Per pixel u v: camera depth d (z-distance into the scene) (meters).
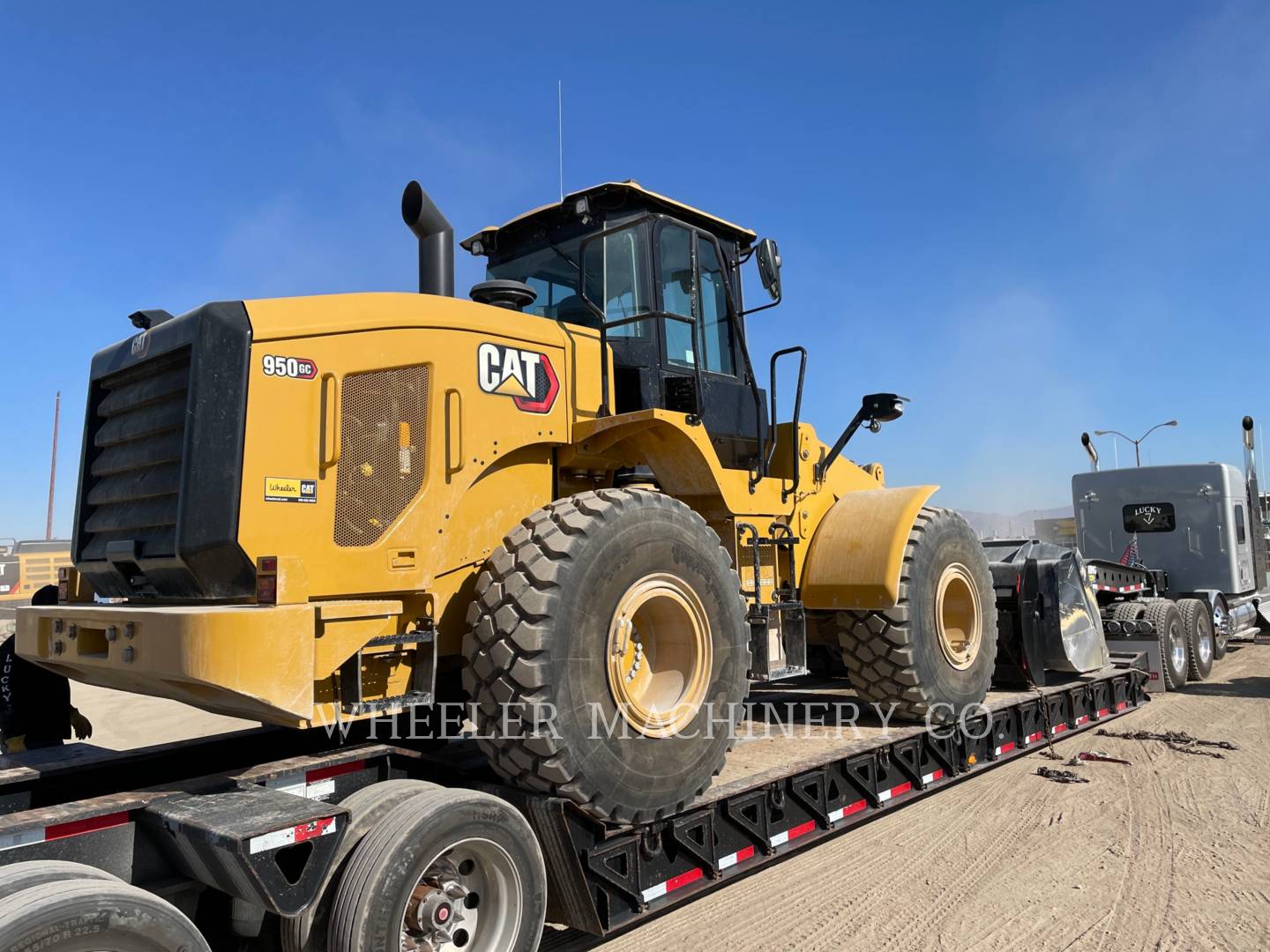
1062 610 7.14
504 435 3.80
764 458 5.11
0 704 3.80
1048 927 3.59
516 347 3.91
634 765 3.43
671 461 4.51
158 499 3.27
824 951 3.40
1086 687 7.33
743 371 5.28
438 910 2.81
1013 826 4.85
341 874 2.72
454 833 2.85
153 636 2.79
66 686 4.03
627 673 3.69
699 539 3.88
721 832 3.90
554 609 3.23
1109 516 11.91
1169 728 7.41
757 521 4.94
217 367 3.11
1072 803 5.25
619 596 3.49
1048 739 6.61
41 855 2.50
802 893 3.97
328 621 2.96
